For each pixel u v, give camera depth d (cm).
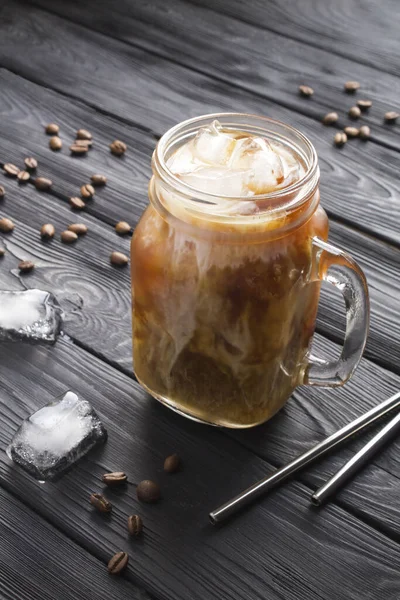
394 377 71
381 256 79
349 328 65
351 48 99
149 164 86
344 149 88
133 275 64
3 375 70
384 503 65
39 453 65
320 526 64
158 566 62
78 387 70
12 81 93
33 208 82
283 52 98
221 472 66
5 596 61
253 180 61
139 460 66
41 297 73
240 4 104
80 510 64
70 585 61
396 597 61
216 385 65
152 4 103
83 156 86
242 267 61
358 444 67
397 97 94
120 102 92
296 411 69
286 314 63
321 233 64
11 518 64
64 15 101
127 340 73
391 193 84
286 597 61
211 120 65
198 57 97
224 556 63
